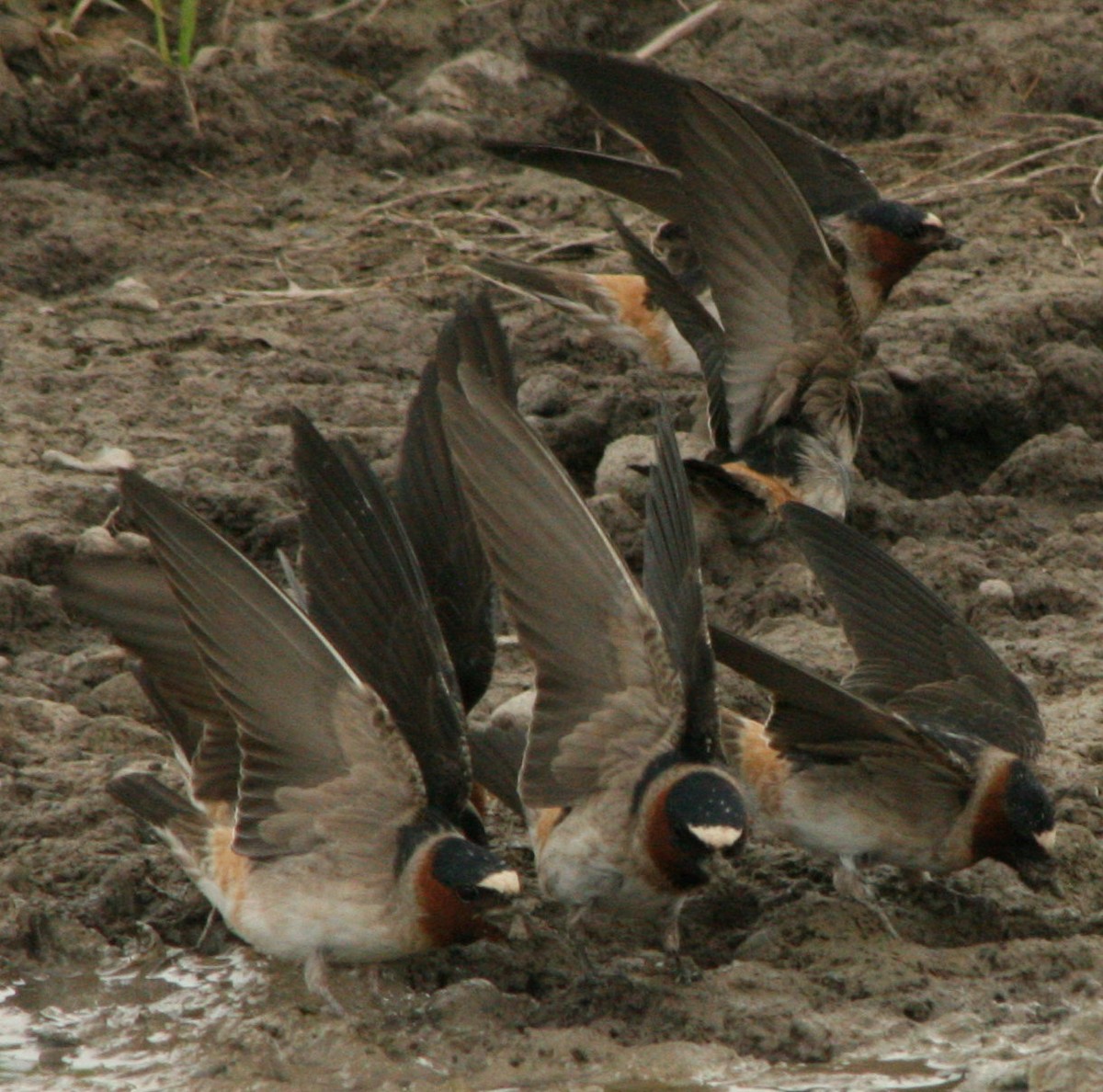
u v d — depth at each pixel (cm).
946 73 2219
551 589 988
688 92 1348
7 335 1780
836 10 2322
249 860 1035
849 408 1509
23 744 1266
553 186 2094
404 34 2288
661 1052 1029
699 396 1730
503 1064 1025
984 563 1516
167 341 1783
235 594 961
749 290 1417
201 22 2273
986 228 2000
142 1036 1064
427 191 2075
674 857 999
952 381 1719
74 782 1233
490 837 1230
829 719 1056
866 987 1077
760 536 1516
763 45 2273
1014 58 2239
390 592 1069
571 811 1029
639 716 1002
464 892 996
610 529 1524
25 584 1398
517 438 992
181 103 2122
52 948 1128
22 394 1673
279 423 1666
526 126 2194
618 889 1030
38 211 1970
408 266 1942
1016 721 1177
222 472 1575
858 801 1120
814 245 1375
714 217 1391
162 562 948
